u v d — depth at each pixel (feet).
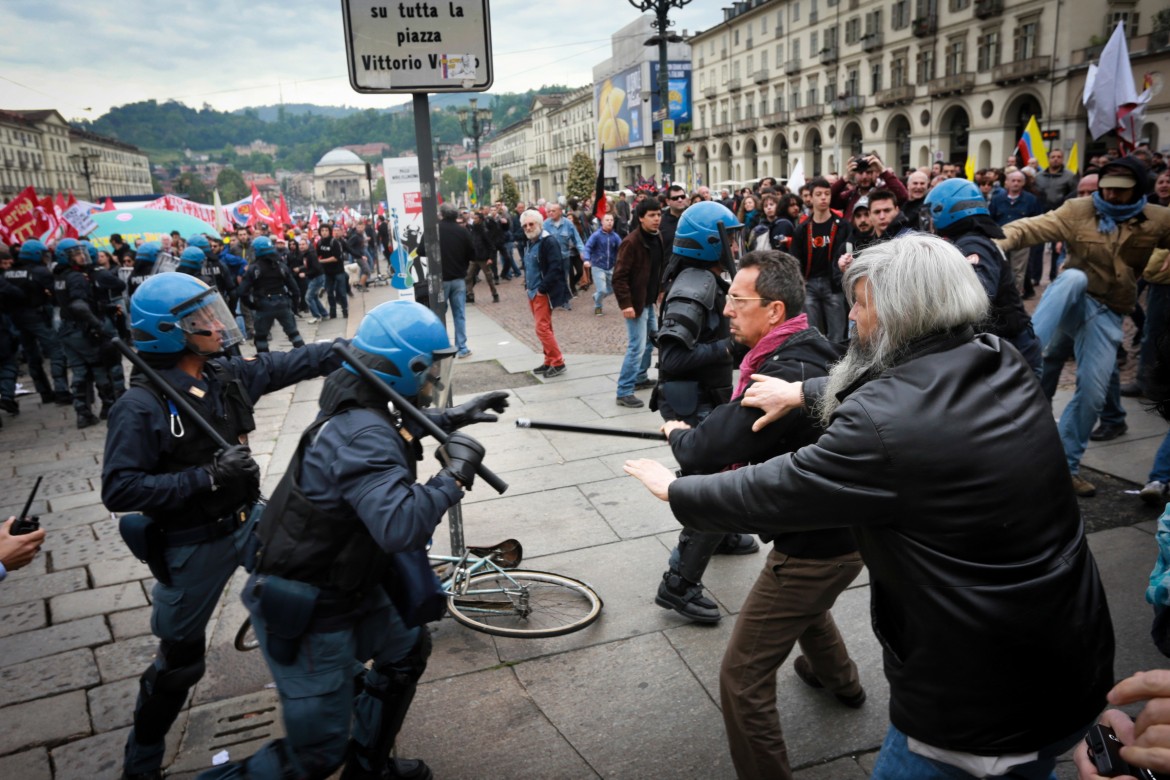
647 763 8.74
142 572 14.49
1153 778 3.53
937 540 4.65
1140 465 15.46
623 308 22.07
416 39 11.25
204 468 7.89
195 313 8.05
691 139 269.03
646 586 12.60
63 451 23.32
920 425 4.66
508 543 12.73
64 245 25.03
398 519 6.21
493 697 10.02
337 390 6.89
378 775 7.82
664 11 55.98
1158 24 120.98
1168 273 13.66
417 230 32.42
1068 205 14.53
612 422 21.45
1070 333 14.80
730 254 11.30
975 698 4.68
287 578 6.63
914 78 161.38
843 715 9.37
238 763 6.91
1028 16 132.36
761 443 6.98
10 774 9.16
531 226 26.35
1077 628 4.65
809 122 200.23
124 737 9.80
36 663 11.51
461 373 28.43
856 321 5.47
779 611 7.44
